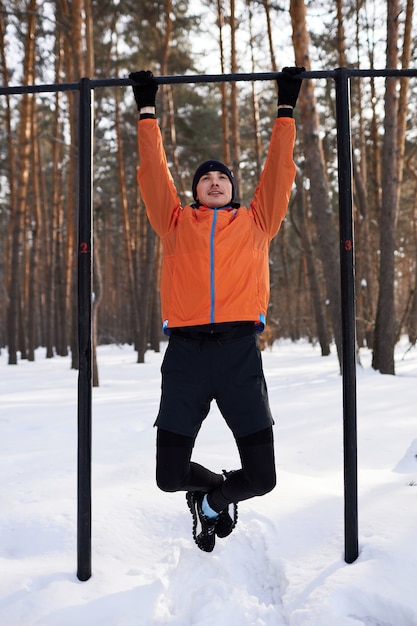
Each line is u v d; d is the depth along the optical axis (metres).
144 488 3.04
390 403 6.03
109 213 30.38
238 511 2.70
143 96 2.35
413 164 16.75
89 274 2.31
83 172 2.33
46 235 21.80
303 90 9.55
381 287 9.36
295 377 9.35
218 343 2.16
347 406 2.25
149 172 2.34
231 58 14.30
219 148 20.19
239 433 2.16
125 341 29.97
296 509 2.70
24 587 2.12
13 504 2.92
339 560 2.20
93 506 2.80
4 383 9.88
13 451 4.28
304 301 29.16
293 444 4.32
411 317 12.72
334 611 1.87
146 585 2.16
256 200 2.38
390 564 2.07
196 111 19.78
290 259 29.44
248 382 2.15
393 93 9.32
